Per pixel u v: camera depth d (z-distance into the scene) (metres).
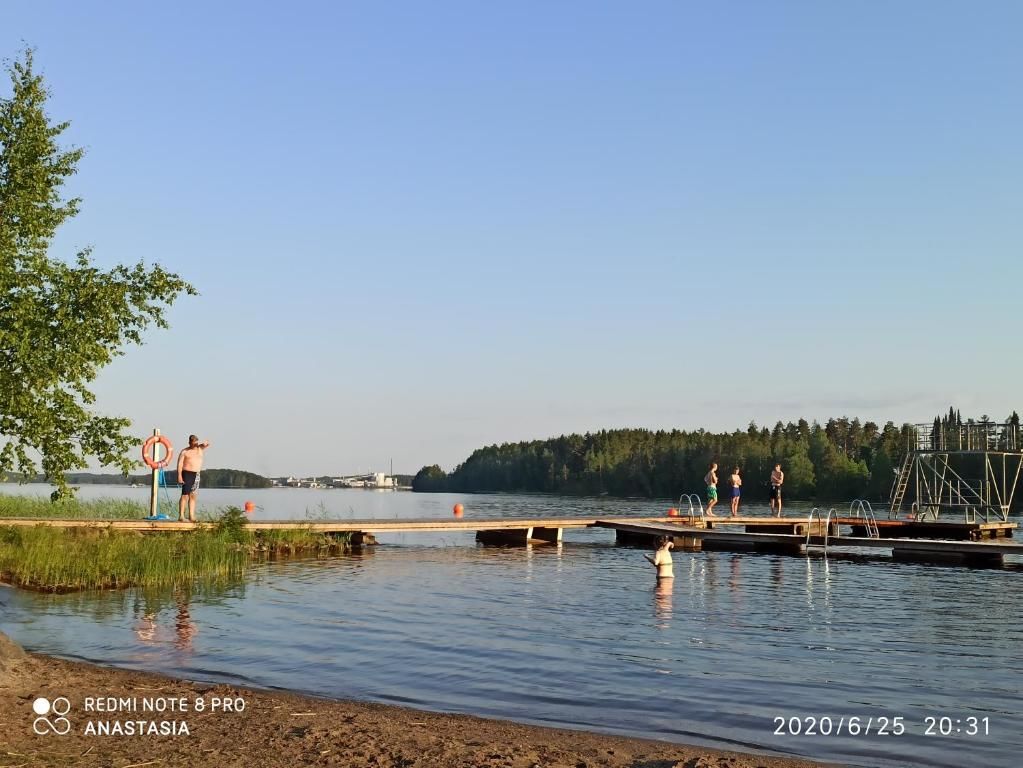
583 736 9.88
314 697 11.47
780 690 12.15
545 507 85.75
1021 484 74.25
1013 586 23.81
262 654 14.07
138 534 25.69
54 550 21.30
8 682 11.12
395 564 28.02
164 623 16.52
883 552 34.19
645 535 37.91
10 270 20.25
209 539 25.34
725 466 119.31
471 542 37.94
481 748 9.15
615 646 14.98
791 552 34.16
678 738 10.02
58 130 22.44
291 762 8.58
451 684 12.34
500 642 15.23
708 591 22.30
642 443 151.75
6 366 20.12
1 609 17.34
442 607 19.00
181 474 27.98
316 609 18.42
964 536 40.28
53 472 20.80
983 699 11.78
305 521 32.50
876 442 128.12
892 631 16.72
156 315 22.20
